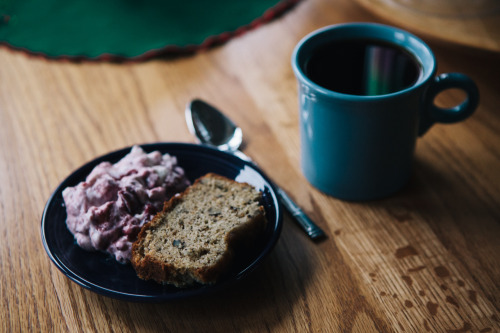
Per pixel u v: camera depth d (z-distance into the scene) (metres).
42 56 0.56
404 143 0.40
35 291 0.37
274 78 0.53
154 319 0.36
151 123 0.49
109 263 0.37
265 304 0.36
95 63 0.56
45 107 0.52
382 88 0.40
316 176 0.42
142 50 0.56
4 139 0.49
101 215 0.38
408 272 0.38
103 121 0.50
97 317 0.36
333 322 0.35
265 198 0.40
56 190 0.40
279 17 0.60
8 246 0.40
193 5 0.62
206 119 0.48
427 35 0.50
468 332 0.34
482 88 0.50
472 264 0.38
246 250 0.38
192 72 0.54
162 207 0.39
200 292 0.34
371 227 0.40
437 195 0.42
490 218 0.40
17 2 0.63
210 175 0.41
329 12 0.60
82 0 0.63
